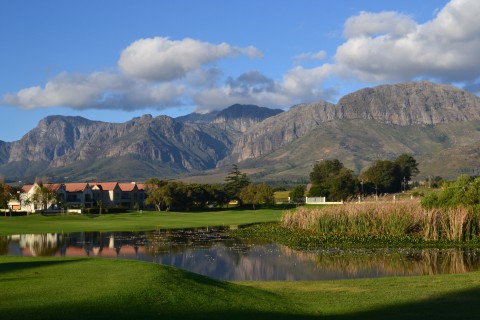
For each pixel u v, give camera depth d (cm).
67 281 2445
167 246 6075
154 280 2478
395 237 6438
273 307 2339
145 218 11388
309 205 15512
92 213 13638
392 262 4678
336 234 6869
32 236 7375
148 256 5206
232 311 2156
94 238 7056
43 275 2622
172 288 2388
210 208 16575
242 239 6838
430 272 4122
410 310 2272
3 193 14238
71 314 1847
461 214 6206
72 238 7062
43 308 1919
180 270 2892
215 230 8294
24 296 2122
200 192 15712
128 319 1839
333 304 2489
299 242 6272
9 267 2917
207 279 2792
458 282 3066
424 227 6475
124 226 9112
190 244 6288
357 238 6425
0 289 2261
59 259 3303
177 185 15662
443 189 7200
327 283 3212
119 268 2833
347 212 7244
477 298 2522
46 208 15288
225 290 2562
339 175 18088
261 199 15912
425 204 7150
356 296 2686
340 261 4775
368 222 6994
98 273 2669
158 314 1959
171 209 15900
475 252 5309
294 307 2405
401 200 8162
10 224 9462
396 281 3194
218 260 4919
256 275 4094
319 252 5409
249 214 13062
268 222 9819
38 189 14800
